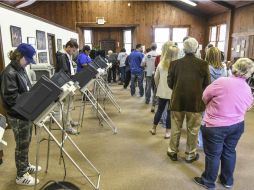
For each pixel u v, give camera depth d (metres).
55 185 1.80
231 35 8.26
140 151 3.21
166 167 2.79
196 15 10.91
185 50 2.58
